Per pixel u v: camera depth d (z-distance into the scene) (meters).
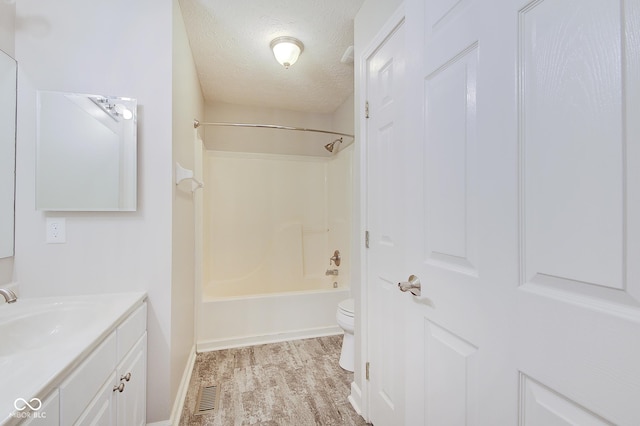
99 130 1.38
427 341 0.88
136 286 1.42
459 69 0.75
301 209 3.47
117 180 1.39
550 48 0.53
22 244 1.31
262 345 2.46
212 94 2.94
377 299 1.46
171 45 1.47
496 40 0.63
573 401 0.48
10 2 1.28
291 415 1.59
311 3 1.67
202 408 1.64
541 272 0.54
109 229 1.39
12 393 0.62
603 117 0.45
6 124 1.27
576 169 0.49
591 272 0.46
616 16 0.43
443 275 0.81
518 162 0.58
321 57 2.25
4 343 0.98
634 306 0.41
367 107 1.58
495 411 0.63
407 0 0.99
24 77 1.31
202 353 2.31
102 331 0.94
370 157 1.55
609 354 0.44
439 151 0.83
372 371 1.50
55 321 1.13
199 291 2.37
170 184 1.46
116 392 1.06
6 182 1.27
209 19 1.81
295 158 3.44
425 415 0.89
